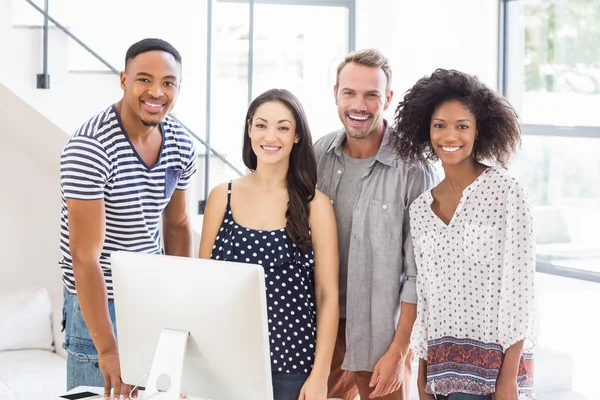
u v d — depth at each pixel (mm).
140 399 2170
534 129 5703
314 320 2594
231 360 2010
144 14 4094
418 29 5520
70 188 2434
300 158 2596
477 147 2432
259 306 1959
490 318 2326
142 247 2658
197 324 2018
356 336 2719
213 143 4230
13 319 4410
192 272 2012
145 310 2076
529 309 2264
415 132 2529
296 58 5820
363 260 2699
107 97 4027
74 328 2645
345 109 2703
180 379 2008
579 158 5434
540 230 5730
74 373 2674
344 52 5840
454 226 2389
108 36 4031
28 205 4668
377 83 2688
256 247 2541
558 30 5504
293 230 2541
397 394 2814
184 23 4211
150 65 2502
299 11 5773
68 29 3902
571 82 5453
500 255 2322
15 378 4020
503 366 2303
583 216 5434
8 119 4133
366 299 2707
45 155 4441
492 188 2346
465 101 2373
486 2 5684
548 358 4336
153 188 2658
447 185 2445
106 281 2600
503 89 5793
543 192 5691
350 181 2775
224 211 2623
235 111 4387
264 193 2602
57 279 4695
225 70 4426
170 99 2562
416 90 2502
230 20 4434
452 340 2408
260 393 2020
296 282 2541
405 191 2680
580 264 5473
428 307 2475
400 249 2684
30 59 3809
